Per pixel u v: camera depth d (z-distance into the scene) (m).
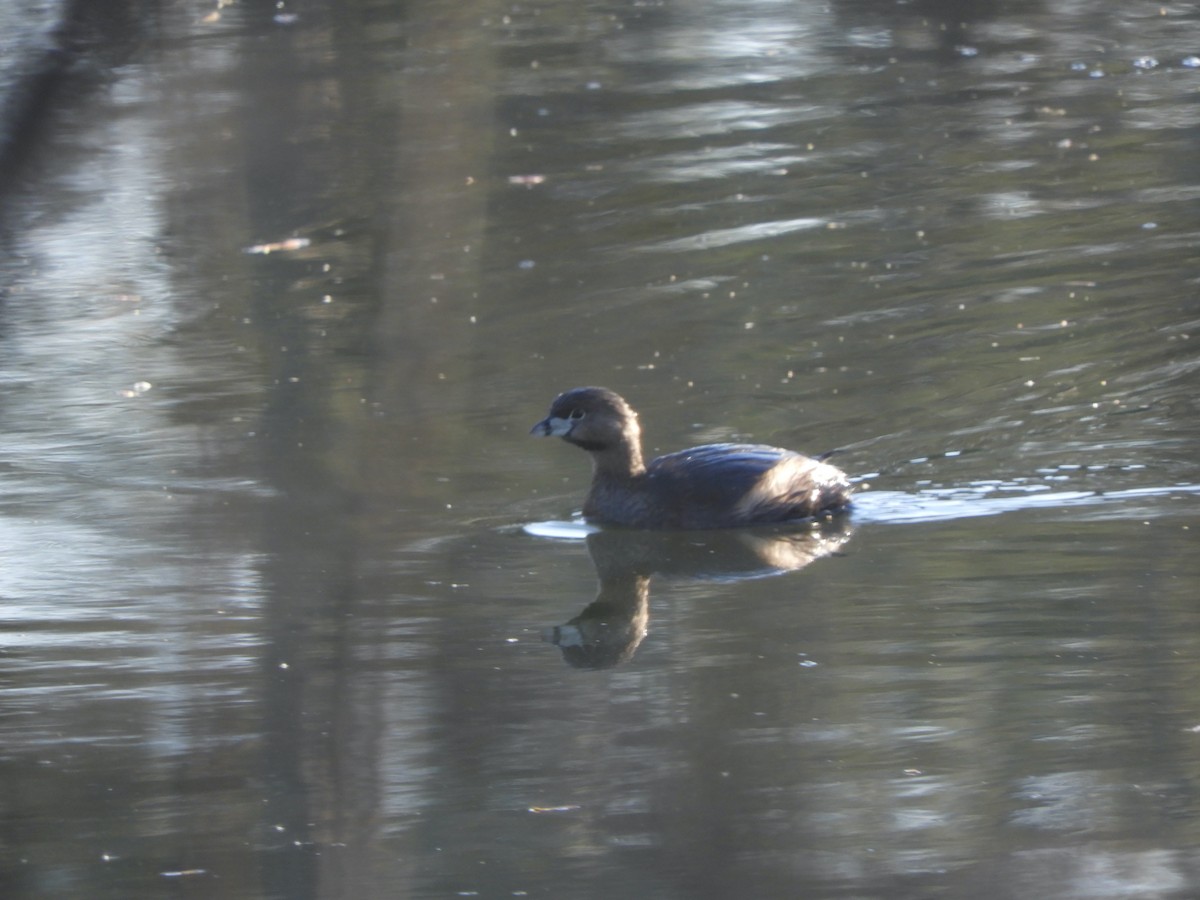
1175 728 9.98
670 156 26.25
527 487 15.58
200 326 19.02
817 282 21.05
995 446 16.16
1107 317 19.30
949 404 17.30
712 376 18.34
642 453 16.34
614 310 20.25
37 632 12.09
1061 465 15.51
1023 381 17.69
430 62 6.77
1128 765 9.48
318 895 6.98
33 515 14.66
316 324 17.73
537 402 17.69
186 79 7.52
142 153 17.78
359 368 16.03
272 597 12.40
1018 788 9.11
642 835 8.55
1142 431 16.23
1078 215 22.98
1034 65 30.80
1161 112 27.59
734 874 8.17
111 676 11.14
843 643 11.73
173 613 12.21
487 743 9.89
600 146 26.66
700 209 23.88
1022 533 13.95
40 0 4.48
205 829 8.24
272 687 9.98
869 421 17.00
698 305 20.44
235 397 16.89
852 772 9.45
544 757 9.66
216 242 19.22
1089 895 7.76
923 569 13.30
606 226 23.27
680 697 10.79
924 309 20.02
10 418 17.25
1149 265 20.84
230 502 14.38
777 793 9.10
